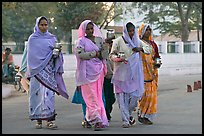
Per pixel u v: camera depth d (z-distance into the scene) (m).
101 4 60.59
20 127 12.22
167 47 49.56
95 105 11.48
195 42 51.66
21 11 66.25
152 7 66.12
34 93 11.65
